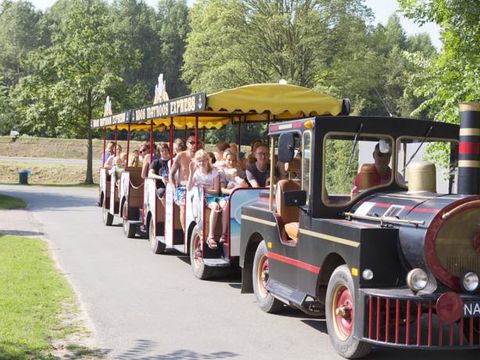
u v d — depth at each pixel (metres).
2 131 32.38
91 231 16.06
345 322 6.17
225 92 9.99
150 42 96.56
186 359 6.05
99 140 61.34
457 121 10.22
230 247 9.57
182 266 11.24
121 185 15.70
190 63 47.50
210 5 45.66
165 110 11.67
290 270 7.20
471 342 5.63
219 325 7.35
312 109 10.49
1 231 15.09
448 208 5.57
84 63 41.03
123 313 7.77
